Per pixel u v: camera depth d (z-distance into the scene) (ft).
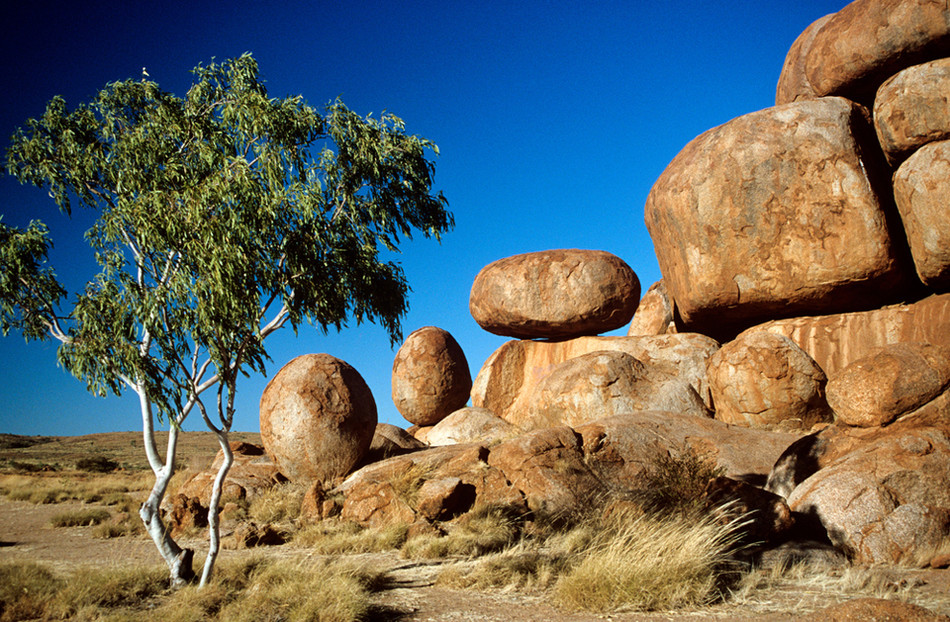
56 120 25.43
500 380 76.02
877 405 31.14
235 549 34.12
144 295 22.50
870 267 53.01
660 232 65.77
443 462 41.01
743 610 19.93
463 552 29.45
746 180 56.54
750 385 49.52
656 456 38.52
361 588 22.45
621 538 24.94
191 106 26.27
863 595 21.06
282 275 24.94
